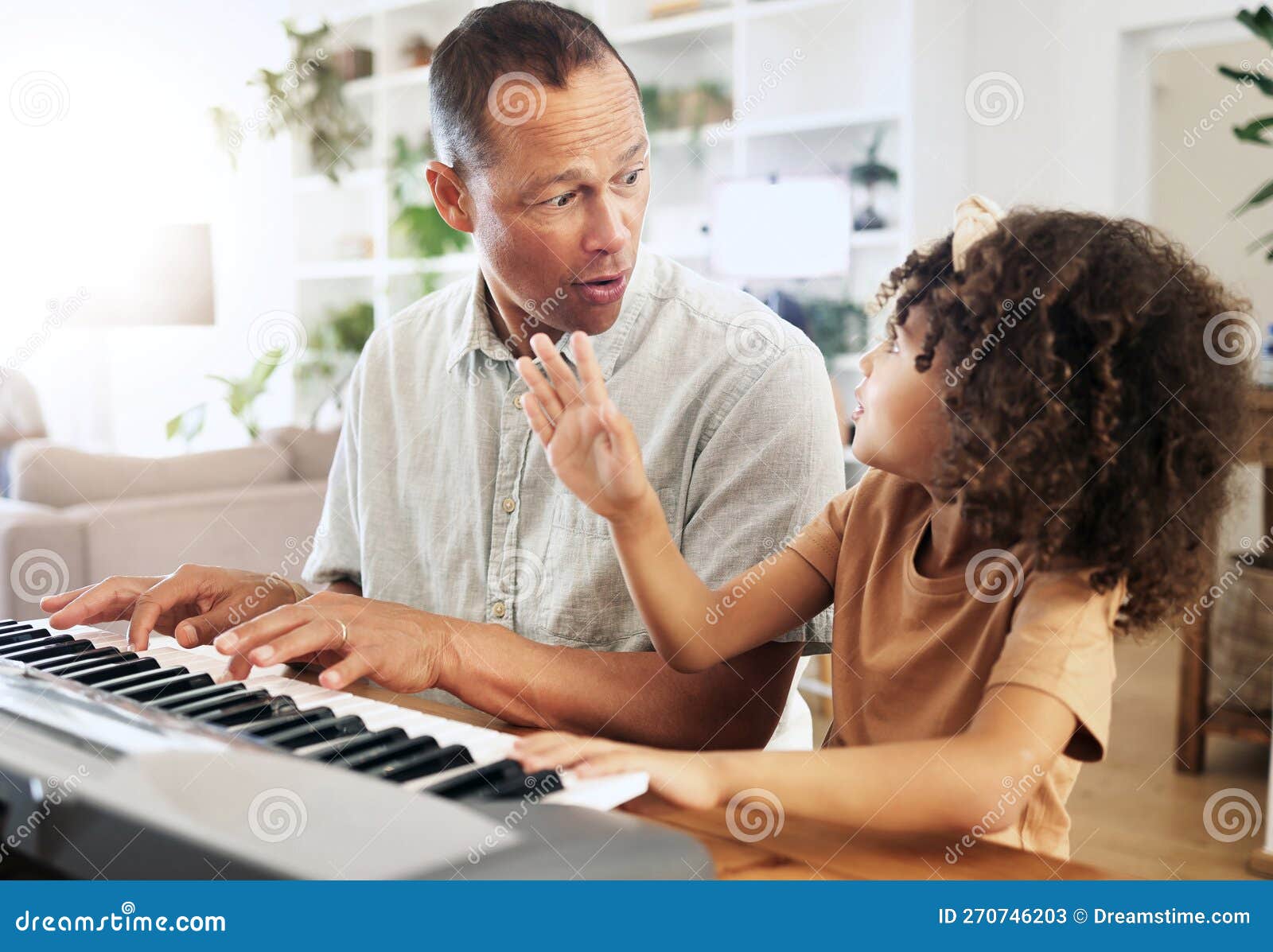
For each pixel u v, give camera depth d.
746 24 3.84
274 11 5.18
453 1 4.77
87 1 5.08
